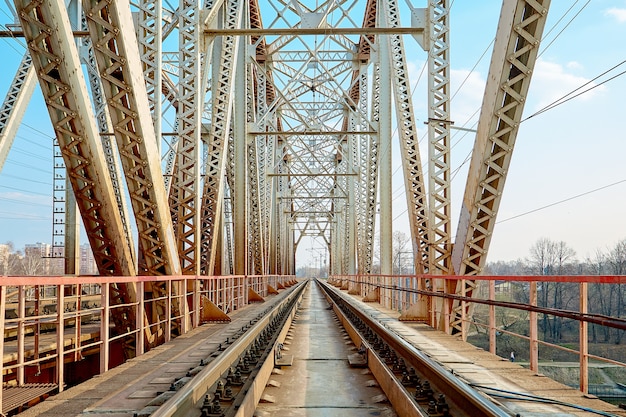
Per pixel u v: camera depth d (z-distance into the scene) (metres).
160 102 11.15
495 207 9.20
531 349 5.83
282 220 57.94
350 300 23.31
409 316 12.18
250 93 26.31
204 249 14.37
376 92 27.48
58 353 5.25
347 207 47.03
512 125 8.46
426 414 3.69
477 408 3.55
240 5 16.95
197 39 12.60
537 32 7.73
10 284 4.14
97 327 12.04
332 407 4.82
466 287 9.86
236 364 5.93
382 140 24.42
